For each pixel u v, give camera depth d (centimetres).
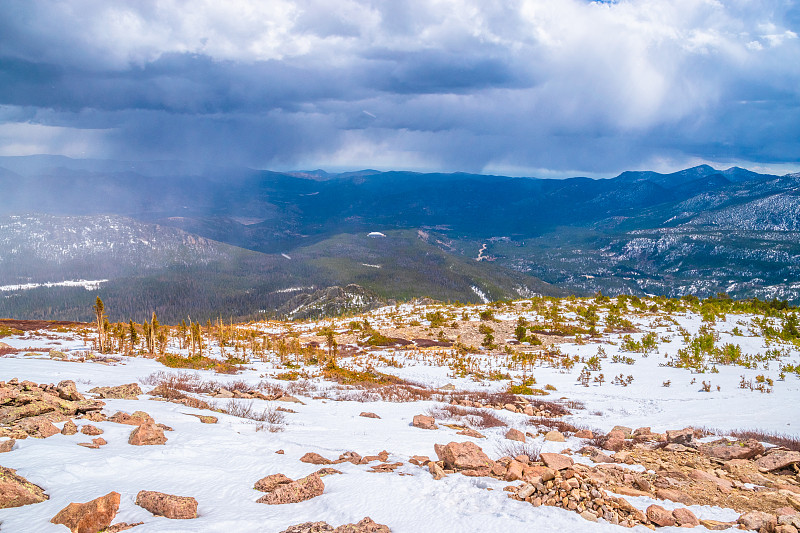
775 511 951
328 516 873
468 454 1234
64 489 921
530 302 10638
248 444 1386
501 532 798
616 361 5072
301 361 5269
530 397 3359
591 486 993
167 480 1020
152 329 5794
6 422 1362
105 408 1711
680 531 823
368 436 1686
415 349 6256
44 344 5525
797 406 2728
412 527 827
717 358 4828
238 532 793
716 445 1555
